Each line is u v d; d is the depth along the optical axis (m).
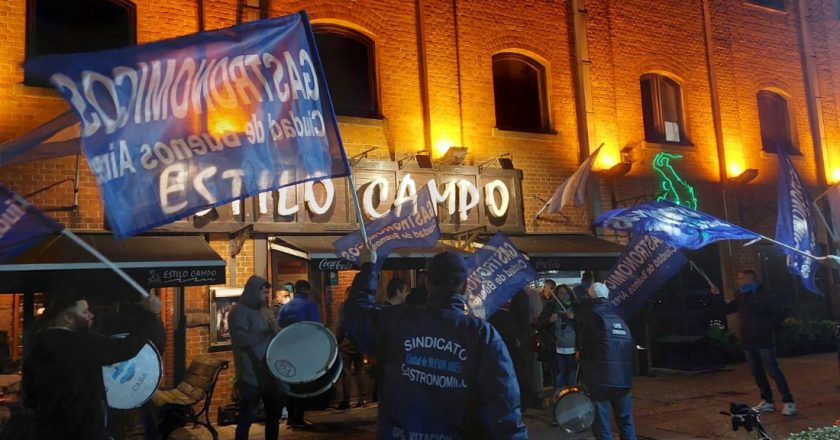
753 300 8.37
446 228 11.23
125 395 4.96
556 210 11.71
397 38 11.62
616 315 6.15
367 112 11.38
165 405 7.39
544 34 13.04
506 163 12.18
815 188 15.86
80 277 7.84
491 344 3.02
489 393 2.96
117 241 8.66
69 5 9.47
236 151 3.81
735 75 15.23
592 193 12.91
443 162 11.42
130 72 3.48
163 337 4.55
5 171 8.60
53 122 3.43
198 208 3.62
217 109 3.79
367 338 3.26
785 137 16.00
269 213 9.96
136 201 3.39
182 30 9.92
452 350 3.04
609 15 13.74
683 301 13.57
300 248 9.27
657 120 14.26
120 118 3.40
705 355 12.30
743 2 15.66
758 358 8.37
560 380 8.66
